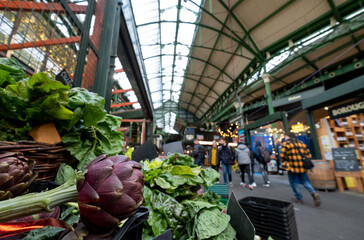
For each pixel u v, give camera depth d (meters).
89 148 0.83
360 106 4.67
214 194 1.13
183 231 0.73
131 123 12.07
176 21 11.48
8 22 0.94
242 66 13.86
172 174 0.99
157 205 0.77
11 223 0.30
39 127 0.76
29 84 0.68
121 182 0.38
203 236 0.65
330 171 4.61
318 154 5.67
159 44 13.47
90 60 1.98
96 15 2.10
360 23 7.28
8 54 0.97
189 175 0.99
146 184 0.93
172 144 1.67
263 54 11.72
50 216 0.46
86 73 1.90
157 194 0.84
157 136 18.69
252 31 10.92
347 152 4.59
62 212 0.51
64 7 1.38
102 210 0.35
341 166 4.61
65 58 1.44
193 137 15.05
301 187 5.06
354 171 4.41
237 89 15.05
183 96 25.14
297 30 9.53
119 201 0.36
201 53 14.72
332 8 8.05
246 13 10.10
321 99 5.51
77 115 0.78
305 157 3.40
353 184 4.63
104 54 2.25
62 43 1.38
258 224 1.39
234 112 18.34
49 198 0.31
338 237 2.12
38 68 1.15
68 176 0.65
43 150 0.66
